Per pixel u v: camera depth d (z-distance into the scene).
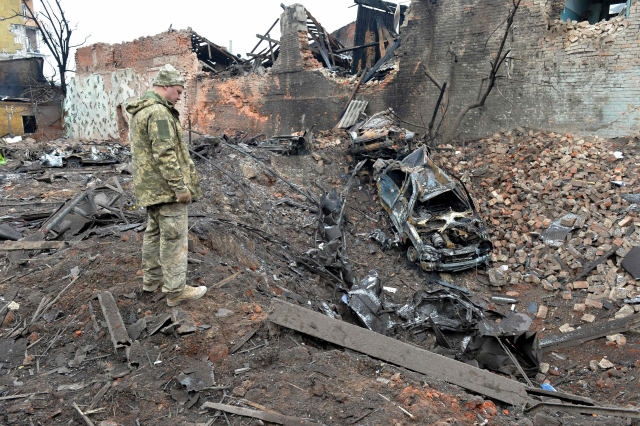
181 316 3.84
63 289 4.26
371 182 11.98
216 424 2.80
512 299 7.72
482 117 13.20
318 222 9.76
